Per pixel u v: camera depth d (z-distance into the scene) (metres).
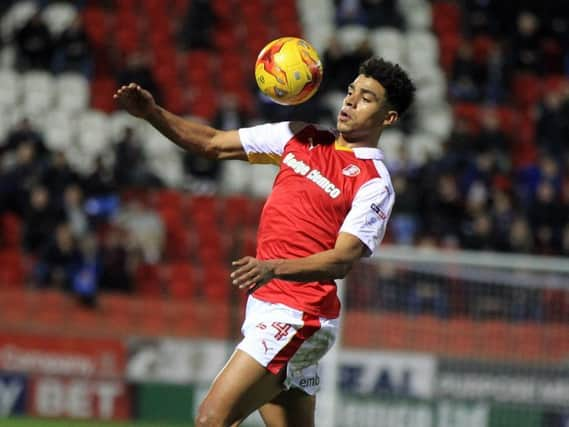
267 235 18.77
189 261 51.59
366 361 37.69
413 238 49.09
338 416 37.50
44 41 59.53
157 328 43.03
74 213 48.09
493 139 56.59
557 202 50.97
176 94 61.72
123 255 45.12
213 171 54.44
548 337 36.97
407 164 53.03
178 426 41.94
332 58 53.97
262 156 19.59
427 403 37.47
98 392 42.56
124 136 52.44
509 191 54.38
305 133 19.28
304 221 18.48
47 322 42.84
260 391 18.36
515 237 48.47
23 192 48.56
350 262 17.77
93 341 42.72
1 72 59.59
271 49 19.00
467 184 52.78
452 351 37.34
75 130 58.06
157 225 49.31
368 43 54.47
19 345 42.50
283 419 19.53
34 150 51.62
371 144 19.00
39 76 59.47
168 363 42.62
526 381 37.09
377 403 37.62
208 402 18.05
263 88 19.14
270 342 18.30
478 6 66.44
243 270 16.45
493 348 37.19
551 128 59.53
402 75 18.84
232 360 18.34
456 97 62.16
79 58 59.94
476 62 62.97
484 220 48.53
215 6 65.75
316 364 19.34
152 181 52.44
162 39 63.81
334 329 18.97
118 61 61.31
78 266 44.44
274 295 18.56
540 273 37.12
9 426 39.28
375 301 37.69
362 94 18.67
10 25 61.94
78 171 51.03
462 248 48.38
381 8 64.75
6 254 48.22
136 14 64.56
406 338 37.56
